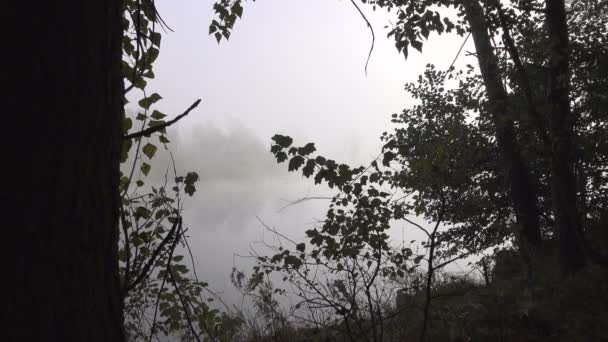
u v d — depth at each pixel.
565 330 5.19
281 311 4.79
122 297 1.31
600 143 8.04
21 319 0.99
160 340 3.45
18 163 1.02
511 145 8.84
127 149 2.25
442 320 5.16
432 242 3.65
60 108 1.08
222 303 4.44
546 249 8.75
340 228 4.25
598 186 8.82
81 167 1.12
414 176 4.36
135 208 2.64
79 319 1.10
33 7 1.07
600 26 8.24
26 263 1.01
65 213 1.08
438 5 6.11
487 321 5.35
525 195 9.10
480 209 8.79
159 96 2.44
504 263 8.42
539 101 7.76
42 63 1.06
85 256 1.12
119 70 1.32
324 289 4.20
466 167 6.11
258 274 4.69
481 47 8.20
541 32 7.53
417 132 8.54
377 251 4.29
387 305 4.94
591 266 6.67
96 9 1.19
